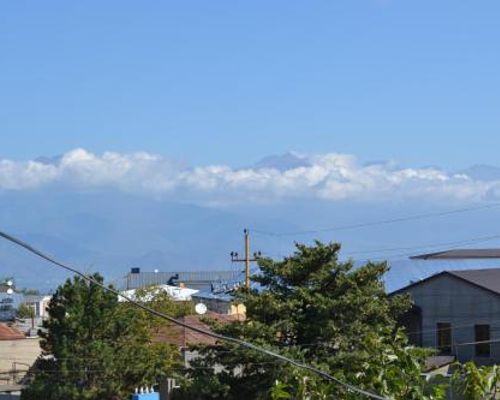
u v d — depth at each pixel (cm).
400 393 2278
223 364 3816
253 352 3559
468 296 5091
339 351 3738
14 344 6850
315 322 3812
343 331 3781
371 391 2295
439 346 5175
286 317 3841
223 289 8219
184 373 4169
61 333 4619
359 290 3903
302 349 3781
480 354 5022
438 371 4022
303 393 2375
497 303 4972
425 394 2336
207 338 5469
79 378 4528
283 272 3975
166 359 4828
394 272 6412
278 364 3531
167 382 3900
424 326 5247
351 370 2822
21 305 10688
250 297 3888
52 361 4606
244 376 3747
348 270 4028
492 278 5244
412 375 2320
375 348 2562
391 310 4059
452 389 2269
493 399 2167
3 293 11831
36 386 4556
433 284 5247
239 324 3772
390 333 2964
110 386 4491
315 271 4003
